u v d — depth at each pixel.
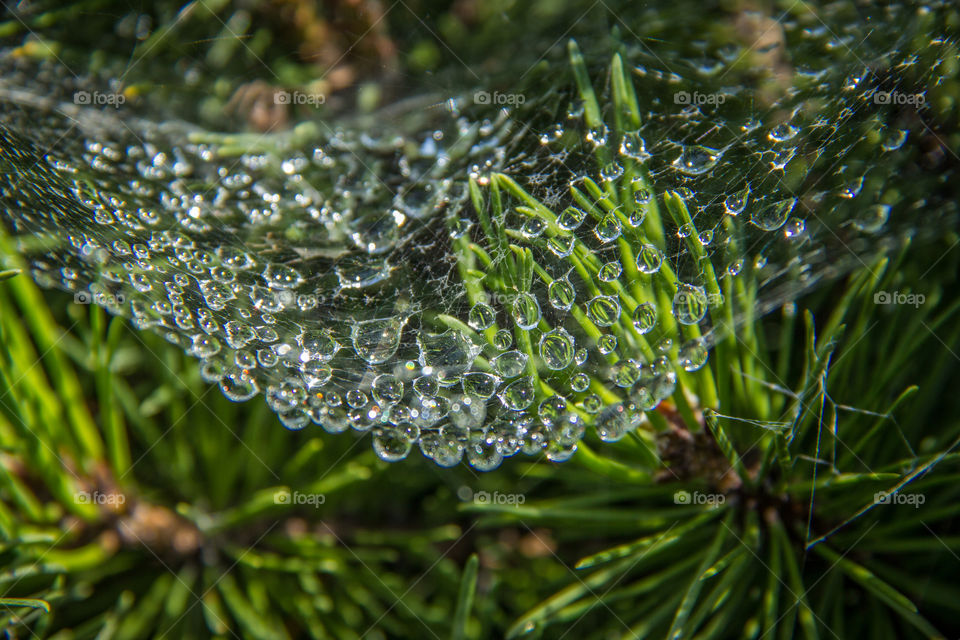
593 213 0.20
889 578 0.21
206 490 0.22
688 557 0.21
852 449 0.21
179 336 0.21
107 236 0.21
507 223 0.21
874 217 0.22
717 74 0.22
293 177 0.23
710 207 0.21
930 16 0.21
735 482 0.21
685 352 0.20
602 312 0.20
